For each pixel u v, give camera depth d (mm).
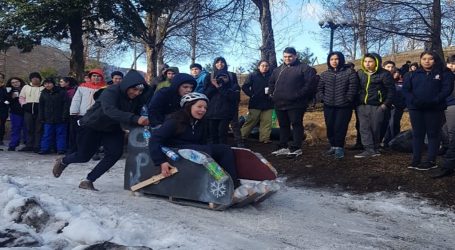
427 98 7254
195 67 9977
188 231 4582
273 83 9375
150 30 19078
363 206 6645
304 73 8906
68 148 11352
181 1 17047
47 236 4109
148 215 5066
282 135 9539
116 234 4160
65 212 4473
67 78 11391
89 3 15289
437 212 6367
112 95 6207
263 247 4383
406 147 8812
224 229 4855
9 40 15672
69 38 17484
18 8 14906
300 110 9055
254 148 10484
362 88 8531
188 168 5773
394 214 6297
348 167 8180
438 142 7500
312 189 7691
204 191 5660
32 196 4691
